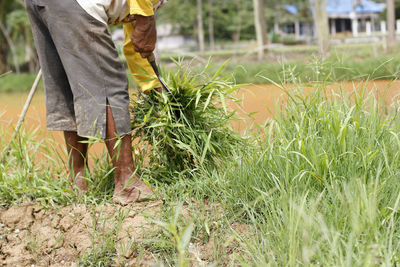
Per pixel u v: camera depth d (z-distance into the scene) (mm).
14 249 2350
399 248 1839
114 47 2482
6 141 3359
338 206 2072
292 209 1924
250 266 1912
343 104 2709
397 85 3037
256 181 2383
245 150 2754
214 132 2779
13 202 2652
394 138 2441
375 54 15594
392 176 2178
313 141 2420
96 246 2260
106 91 2439
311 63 2887
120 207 2434
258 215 2262
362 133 2471
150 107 2766
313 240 1851
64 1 2348
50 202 2611
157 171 2738
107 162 2883
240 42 51000
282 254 1834
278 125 2676
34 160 3336
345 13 62156
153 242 2191
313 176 2246
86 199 2555
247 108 4602
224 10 52469
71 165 2773
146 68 2818
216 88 2799
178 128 2654
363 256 1687
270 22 55625
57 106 2648
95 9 2371
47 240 2379
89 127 2449
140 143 2805
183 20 48719
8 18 22891
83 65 2408
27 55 25438
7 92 15367
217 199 2479
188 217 2314
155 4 2643
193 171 2715
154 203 2482
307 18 54219
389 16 20141
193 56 2910
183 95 2730
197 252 2135
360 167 2287
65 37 2383
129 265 2148
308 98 2836
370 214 1767
